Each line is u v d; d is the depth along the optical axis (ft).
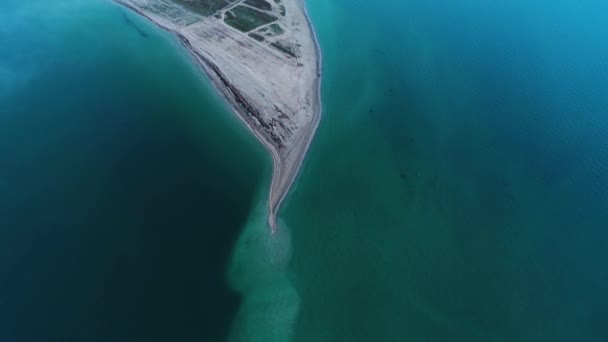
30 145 190.90
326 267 159.33
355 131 212.84
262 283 152.56
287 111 216.13
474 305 152.15
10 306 135.44
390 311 149.18
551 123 224.53
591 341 144.87
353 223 174.19
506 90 244.01
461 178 194.49
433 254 166.20
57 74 233.14
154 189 176.24
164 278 147.74
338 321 145.59
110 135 199.00
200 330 137.28
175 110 214.90
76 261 148.97
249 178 185.37
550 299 154.92
